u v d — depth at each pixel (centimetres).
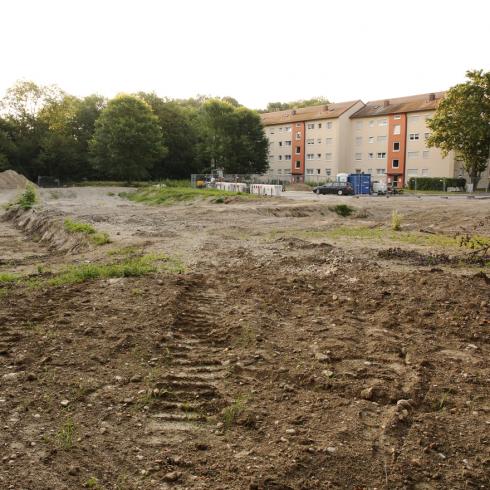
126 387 516
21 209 3155
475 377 540
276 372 548
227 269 1094
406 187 6550
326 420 448
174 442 414
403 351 608
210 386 518
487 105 5125
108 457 388
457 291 816
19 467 367
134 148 6156
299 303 818
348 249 1355
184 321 729
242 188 4234
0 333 674
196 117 8288
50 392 498
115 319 727
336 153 7544
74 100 7488
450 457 395
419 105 6788
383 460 387
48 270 1236
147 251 1385
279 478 363
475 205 3038
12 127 6956
